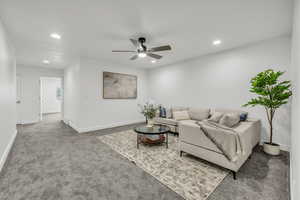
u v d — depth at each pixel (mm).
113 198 1518
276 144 2697
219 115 2615
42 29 2510
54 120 6168
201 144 2223
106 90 4738
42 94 8406
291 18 2154
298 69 1239
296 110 1329
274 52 2924
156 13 2061
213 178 1874
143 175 1954
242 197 1523
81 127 4195
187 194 1575
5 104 2500
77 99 4305
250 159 2420
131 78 5500
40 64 5219
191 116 4141
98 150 2828
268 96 2713
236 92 3496
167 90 5332
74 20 2230
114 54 4008
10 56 2926
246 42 3123
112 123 4945
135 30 2574
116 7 1918
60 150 2820
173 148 2947
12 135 3238
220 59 3793
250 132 2385
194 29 2537
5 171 2031
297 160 1097
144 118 6000
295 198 1133
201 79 4242
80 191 1624
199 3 1843
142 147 3004
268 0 1770
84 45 3293
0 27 2143
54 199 1498
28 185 1721
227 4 1856
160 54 4016
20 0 1745
